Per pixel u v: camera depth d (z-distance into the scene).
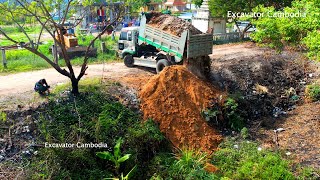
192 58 16.33
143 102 14.36
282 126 15.12
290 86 18.44
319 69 19.80
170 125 13.67
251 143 13.58
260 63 19.62
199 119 14.13
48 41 28.61
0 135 11.73
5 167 10.82
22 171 10.64
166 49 16.81
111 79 16.27
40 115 12.48
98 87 14.91
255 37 16.61
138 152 12.22
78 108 13.07
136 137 12.38
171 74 15.05
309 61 20.58
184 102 14.44
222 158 12.65
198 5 41.38
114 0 14.32
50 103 13.17
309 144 13.53
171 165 11.92
